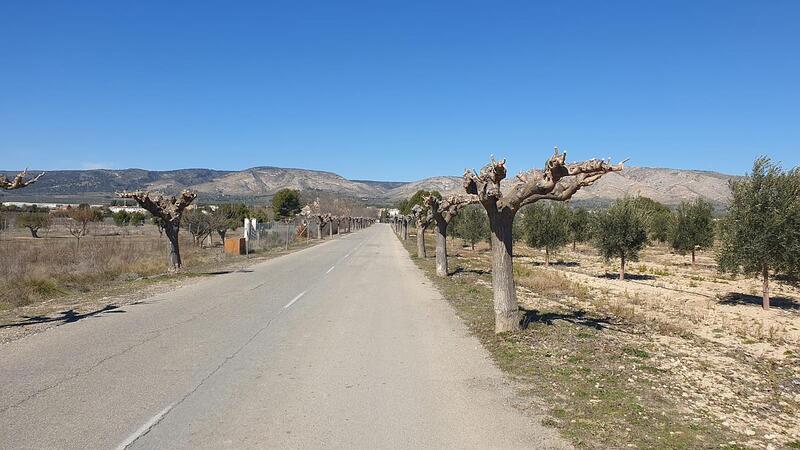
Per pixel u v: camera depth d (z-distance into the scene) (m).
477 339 9.48
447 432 5.18
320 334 9.76
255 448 4.73
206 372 7.14
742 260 17.27
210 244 41.81
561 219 29.58
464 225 41.59
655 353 9.09
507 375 7.22
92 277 17.53
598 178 8.71
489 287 17.08
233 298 14.26
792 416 6.33
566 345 9.07
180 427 5.18
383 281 18.77
